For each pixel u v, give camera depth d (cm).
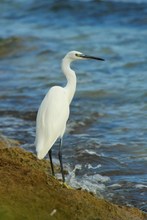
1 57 2597
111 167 1255
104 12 3334
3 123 1585
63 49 2633
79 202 920
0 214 820
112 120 1617
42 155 962
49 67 2333
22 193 890
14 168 973
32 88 1991
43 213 862
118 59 2377
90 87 1967
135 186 1145
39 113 1008
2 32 3097
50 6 3569
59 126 1009
